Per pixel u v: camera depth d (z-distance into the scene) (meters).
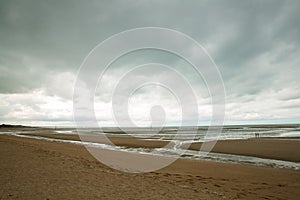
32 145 17.91
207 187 7.42
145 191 6.01
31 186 5.88
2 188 5.57
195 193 6.25
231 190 7.28
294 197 6.89
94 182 6.64
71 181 6.61
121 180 7.15
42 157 10.90
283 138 30.03
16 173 7.23
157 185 6.82
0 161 9.19
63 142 26.50
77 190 5.72
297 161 14.50
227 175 10.12
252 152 18.09
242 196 6.58
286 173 10.77
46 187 5.86
